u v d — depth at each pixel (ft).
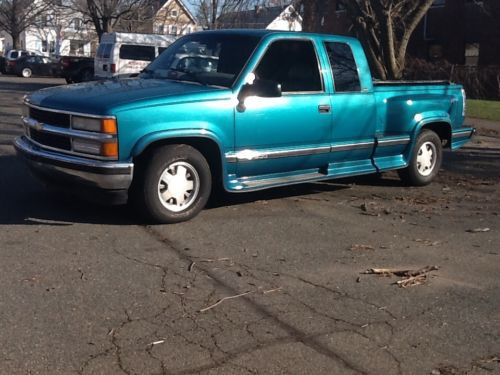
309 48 23.44
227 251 18.40
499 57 95.66
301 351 12.42
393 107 26.35
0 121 46.21
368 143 25.54
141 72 24.41
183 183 20.47
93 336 12.69
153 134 19.22
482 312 14.76
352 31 81.56
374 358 12.28
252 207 23.75
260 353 12.26
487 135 51.29
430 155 29.01
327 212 23.65
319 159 23.93
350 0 59.82
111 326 13.17
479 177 32.40
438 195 27.53
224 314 14.02
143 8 124.57
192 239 19.34
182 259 17.51
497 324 14.14
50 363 11.59
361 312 14.47
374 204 25.29
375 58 60.39
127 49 80.07
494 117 64.23
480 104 76.33
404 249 19.40
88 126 19.02
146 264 16.96
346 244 19.67
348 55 24.81
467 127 30.89
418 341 13.11
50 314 13.62
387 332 13.46
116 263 16.92
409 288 16.12
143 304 14.37
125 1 118.93
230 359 11.98
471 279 16.99
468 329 13.82
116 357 11.89
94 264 16.76
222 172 21.11
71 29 188.65
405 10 65.98
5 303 14.08
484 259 18.72
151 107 19.26
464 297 15.66
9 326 12.98
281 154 22.38
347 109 24.31
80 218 20.90
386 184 29.45
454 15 101.14
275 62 22.41
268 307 14.51
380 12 57.52
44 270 16.17
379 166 26.37
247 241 19.45
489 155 40.55
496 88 88.17
